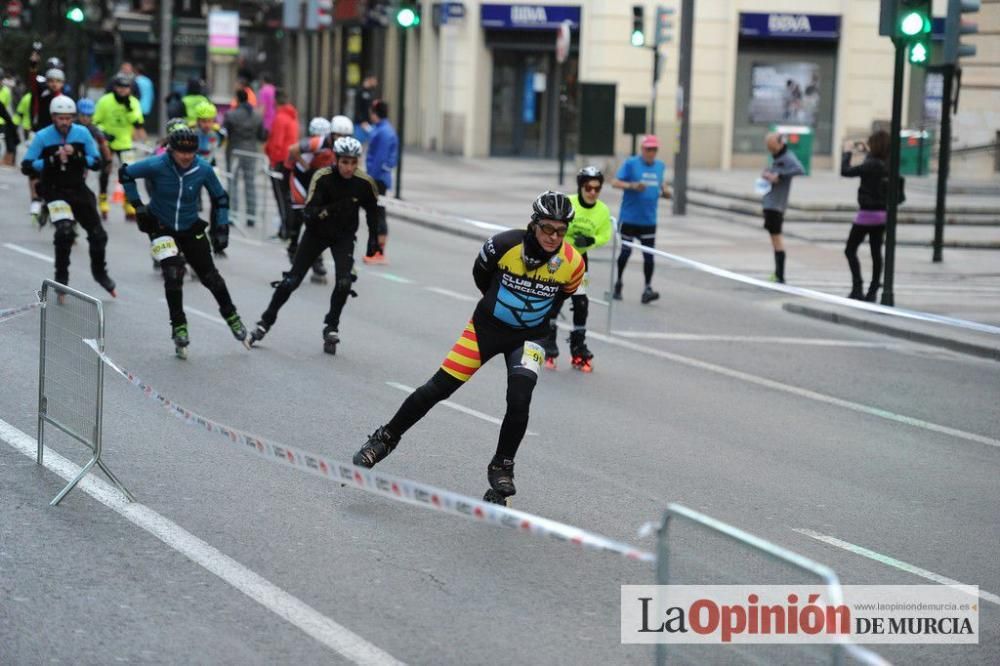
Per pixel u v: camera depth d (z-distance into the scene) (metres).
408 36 161.00
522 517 19.50
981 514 30.48
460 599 23.38
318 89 168.75
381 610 22.73
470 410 37.84
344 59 158.62
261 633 21.59
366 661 20.66
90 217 49.94
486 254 28.14
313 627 21.89
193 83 84.56
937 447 36.91
